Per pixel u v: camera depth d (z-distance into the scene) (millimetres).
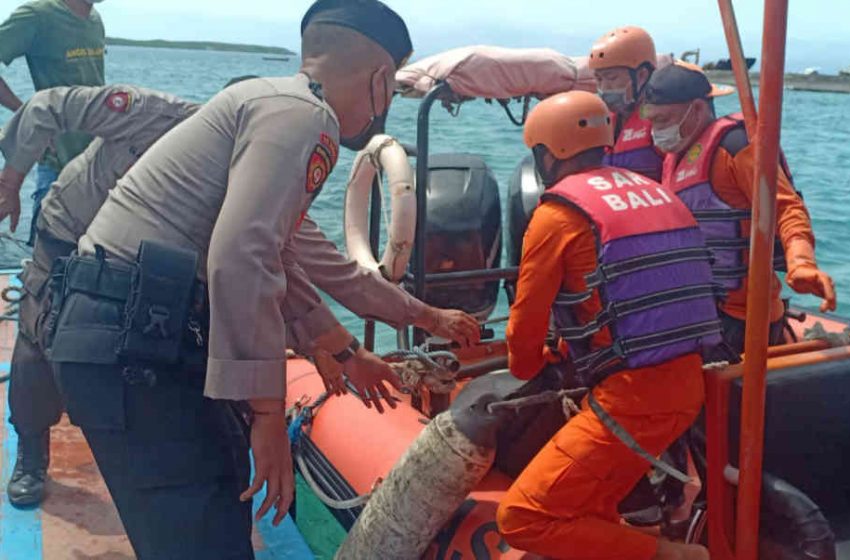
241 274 1696
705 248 2158
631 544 2100
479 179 3656
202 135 1885
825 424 2223
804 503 2041
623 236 2045
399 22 1958
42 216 2775
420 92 3387
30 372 2883
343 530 2840
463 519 2354
